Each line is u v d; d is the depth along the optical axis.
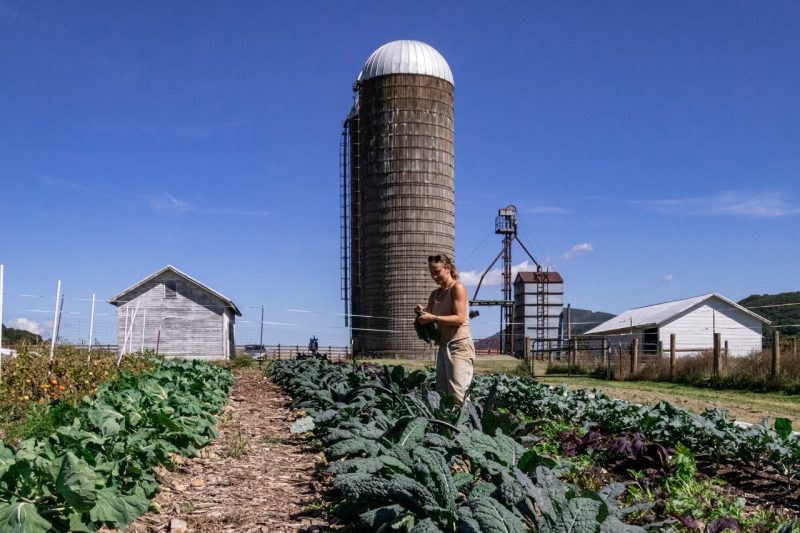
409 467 5.23
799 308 61.06
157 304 39.03
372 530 5.05
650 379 24.09
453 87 45.94
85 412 6.69
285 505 5.95
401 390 11.34
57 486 4.39
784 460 7.43
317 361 19.64
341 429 7.14
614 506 4.41
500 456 5.12
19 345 15.09
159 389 8.99
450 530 4.36
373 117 44.50
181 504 5.86
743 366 20.48
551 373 29.91
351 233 50.53
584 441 8.28
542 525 3.79
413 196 43.69
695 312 41.81
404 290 43.34
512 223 58.41
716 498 6.29
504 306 57.75
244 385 18.53
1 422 8.40
